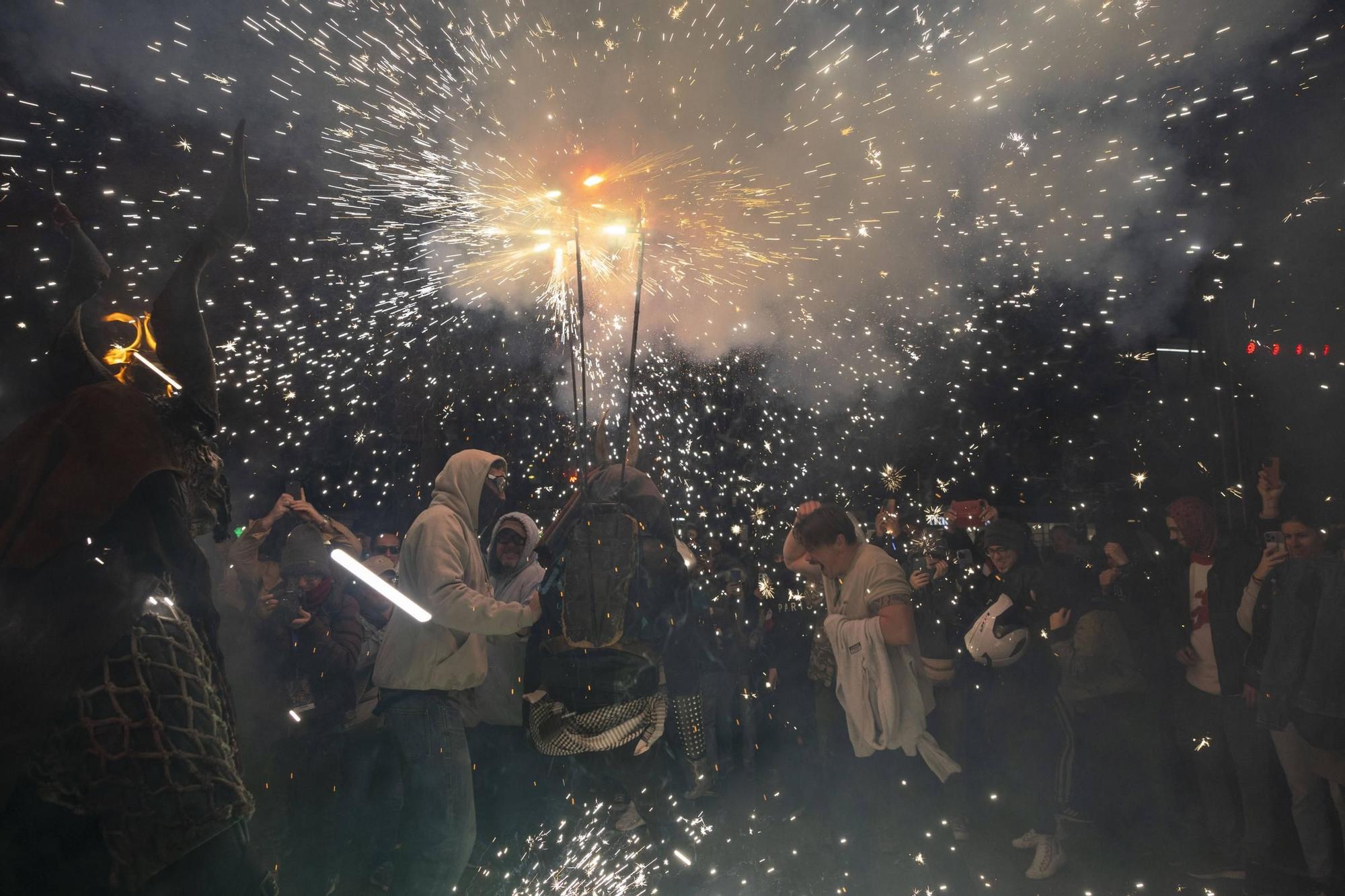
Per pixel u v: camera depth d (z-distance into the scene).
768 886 4.48
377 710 3.76
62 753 2.12
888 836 4.35
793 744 7.33
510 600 4.84
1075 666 5.09
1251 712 4.76
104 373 2.66
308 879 4.49
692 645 4.34
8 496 2.29
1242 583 4.88
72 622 2.20
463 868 3.65
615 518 3.82
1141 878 4.76
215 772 2.28
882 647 4.15
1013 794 5.32
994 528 5.40
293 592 5.30
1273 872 4.69
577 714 3.78
